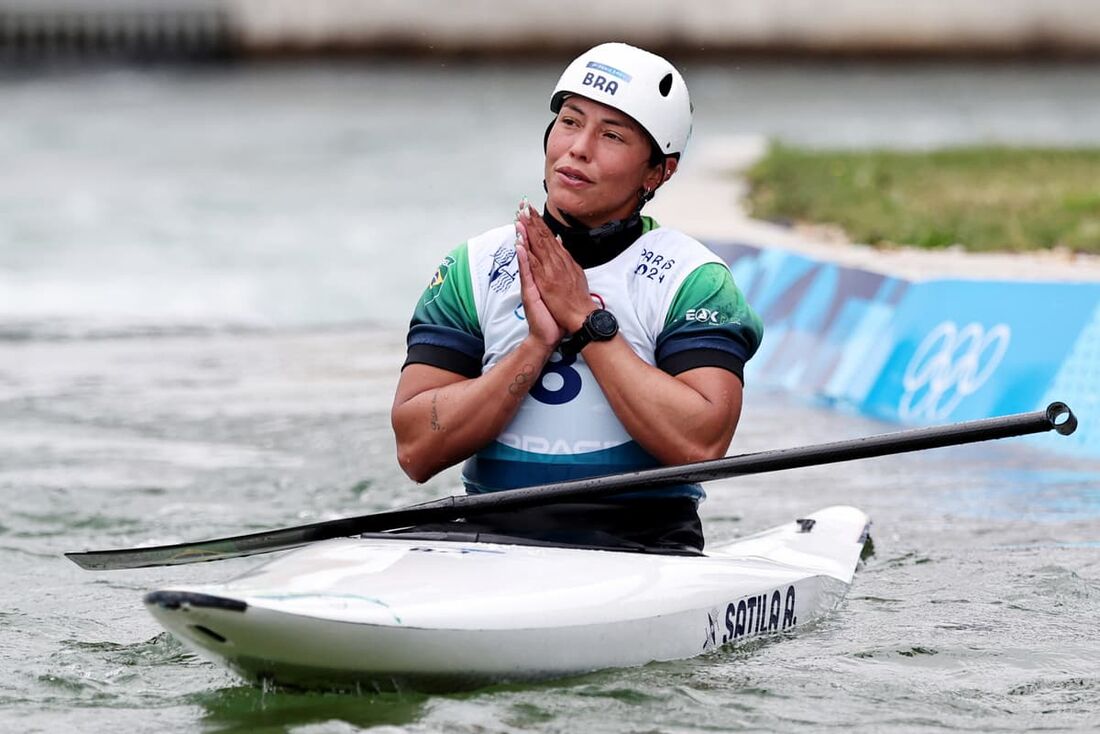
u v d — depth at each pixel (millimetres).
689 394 16281
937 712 15172
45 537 22969
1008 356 30203
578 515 16828
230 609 13797
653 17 171875
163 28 176875
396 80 168875
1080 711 15312
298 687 14617
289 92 155375
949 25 167250
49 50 176500
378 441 29531
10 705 15242
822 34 169250
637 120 16672
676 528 17297
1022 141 86625
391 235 66938
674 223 46719
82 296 52000
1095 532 22969
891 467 27891
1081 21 164625
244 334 43531
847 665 16578
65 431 30578
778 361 37219
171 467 27453
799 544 20766
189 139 113938
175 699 15375
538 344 16375
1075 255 38094
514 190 80750
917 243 41125
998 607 19156
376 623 14102
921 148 73375
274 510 24641
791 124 112750
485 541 16391
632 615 15484
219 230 69750
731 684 15602
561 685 15070
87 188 86500
